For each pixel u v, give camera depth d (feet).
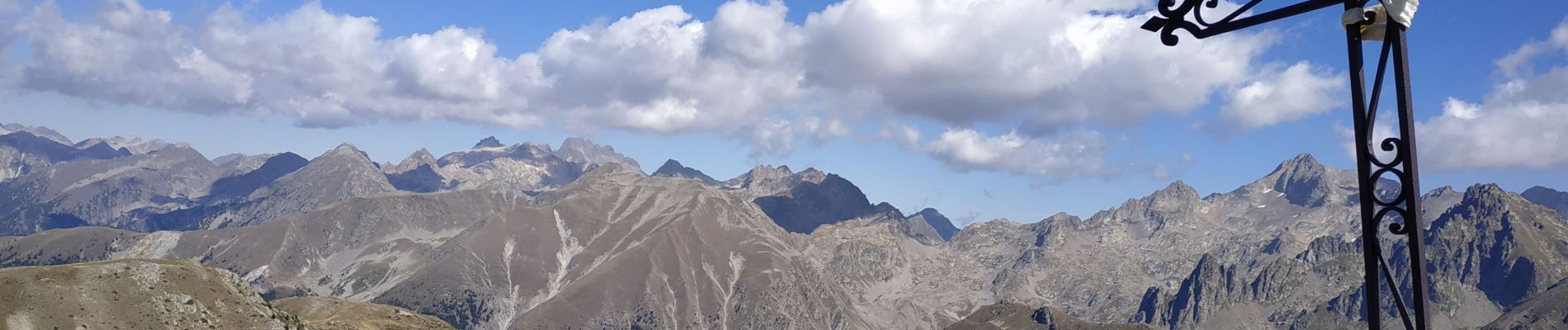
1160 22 79.25
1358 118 72.08
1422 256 67.10
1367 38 73.15
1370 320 70.28
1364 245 71.00
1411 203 68.03
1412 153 68.33
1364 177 71.15
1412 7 69.31
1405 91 69.21
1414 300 67.10
